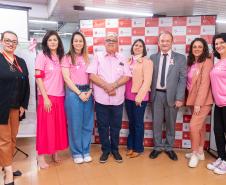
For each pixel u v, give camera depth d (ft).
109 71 9.55
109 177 8.87
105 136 10.08
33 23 22.48
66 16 18.49
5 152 8.03
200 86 9.48
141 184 8.40
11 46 8.13
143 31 11.45
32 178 8.73
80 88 9.46
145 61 10.05
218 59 9.57
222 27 20.10
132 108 10.50
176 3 13.11
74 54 9.45
